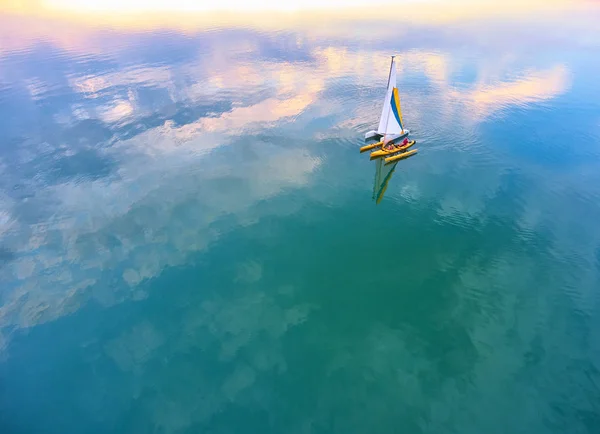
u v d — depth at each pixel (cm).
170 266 3612
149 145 5575
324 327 2998
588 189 4353
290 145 5481
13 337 3006
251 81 7575
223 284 3412
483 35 10194
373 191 4534
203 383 2650
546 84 7012
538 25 11156
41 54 9238
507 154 5038
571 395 2484
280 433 2356
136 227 4094
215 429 2394
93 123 6178
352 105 6488
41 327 3081
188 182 4778
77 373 2747
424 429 2350
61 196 4594
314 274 3478
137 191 4638
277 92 7075
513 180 4575
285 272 3509
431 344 2841
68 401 2575
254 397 2556
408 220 4075
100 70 8244
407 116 6000
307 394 2559
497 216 4069
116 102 6819
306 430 2369
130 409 2519
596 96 6462
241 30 11244
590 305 3078
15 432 2414
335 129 5819
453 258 3584
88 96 7056
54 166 5141
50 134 5897
